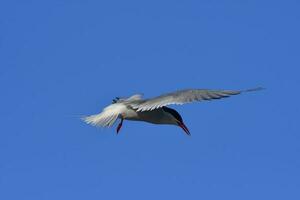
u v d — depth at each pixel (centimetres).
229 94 949
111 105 1363
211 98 967
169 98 1032
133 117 1373
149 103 1061
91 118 1333
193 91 1012
